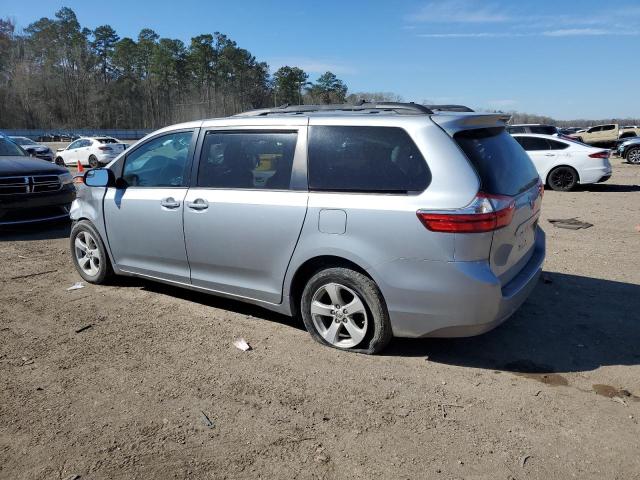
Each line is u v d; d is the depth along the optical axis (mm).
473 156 3551
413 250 3502
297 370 3768
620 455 2826
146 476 2695
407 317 3617
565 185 14547
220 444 2951
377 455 2842
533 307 4965
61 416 3230
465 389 3500
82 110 107250
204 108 106625
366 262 3668
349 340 4012
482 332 3588
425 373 3713
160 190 4836
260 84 107375
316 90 98875
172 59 103312
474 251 3389
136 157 5152
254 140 4297
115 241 5301
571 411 3238
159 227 4828
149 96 108875
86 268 5781
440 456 2830
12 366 3875
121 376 3717
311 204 3885
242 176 4332
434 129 3590
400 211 3527
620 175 18891
